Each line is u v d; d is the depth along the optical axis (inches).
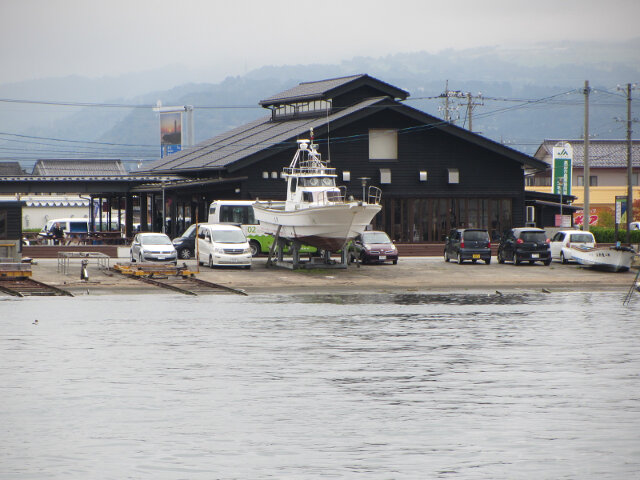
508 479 2383.1
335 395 3341.5
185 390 3420.3
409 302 6407.5
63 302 6304.1
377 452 2618.1
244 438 2760.8
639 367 3900.1
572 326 5191.9
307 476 2404.0
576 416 3026.6
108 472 2433.6
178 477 2395.4
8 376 3683.6
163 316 5595.5
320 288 7130.9
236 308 6018.7
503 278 7765.8
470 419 2987.2
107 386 3489.2
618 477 2396.7
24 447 2662.4
